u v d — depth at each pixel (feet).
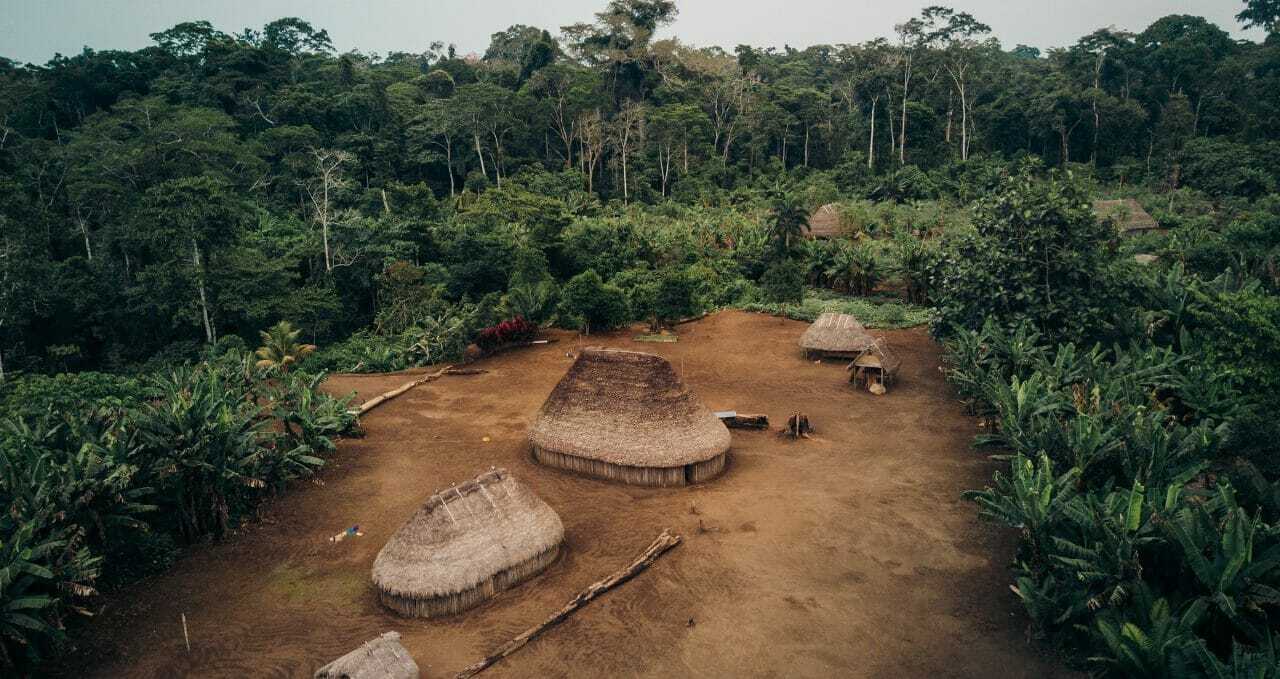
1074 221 67.92
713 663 31.35
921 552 40.34
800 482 50.21
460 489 38.60
